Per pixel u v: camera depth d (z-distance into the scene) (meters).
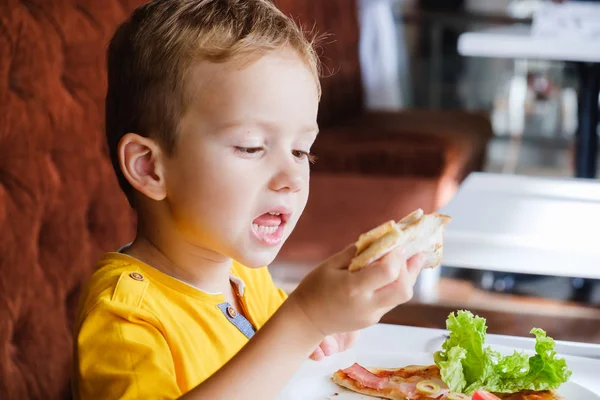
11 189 1.43
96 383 0.79
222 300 0.95
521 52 3.47
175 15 0.84
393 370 0.98
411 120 3.86
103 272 0.90
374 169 3.11
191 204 0.83
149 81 0.83
